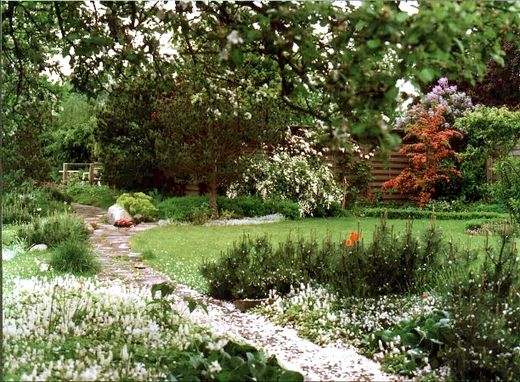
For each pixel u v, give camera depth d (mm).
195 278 8000
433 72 3020
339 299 5914
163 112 15734
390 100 3020
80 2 4832
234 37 3031
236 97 5566
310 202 17203
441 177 19297
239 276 6809
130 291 6293
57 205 16688
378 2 2836
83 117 26109
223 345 4168
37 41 5652
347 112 3373
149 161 19875
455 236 12156
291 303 6250
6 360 3641
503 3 3139
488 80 23297
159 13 4051
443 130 20688
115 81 5664
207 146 15406
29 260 8742
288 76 3832
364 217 17391
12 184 16953
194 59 5109
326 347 5141
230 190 17125
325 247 6945
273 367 3631
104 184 23562
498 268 4934
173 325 4980
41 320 4711
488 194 18422
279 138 16625
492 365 3945
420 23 2641
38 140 18531
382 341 4941
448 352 4105
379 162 19828
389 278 5848
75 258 8141
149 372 3664
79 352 3951
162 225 15172
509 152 18781
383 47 3184
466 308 4340
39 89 6547
